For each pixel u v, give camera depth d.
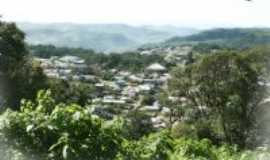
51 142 5.21
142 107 93.00
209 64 49.16
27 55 50.56
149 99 102.00
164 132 5.88
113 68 162.25
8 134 5.17
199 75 50.00
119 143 5.35
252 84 48.44
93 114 5.38
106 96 112.31
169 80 52.56
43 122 5.22
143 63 161.62
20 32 49.47
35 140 5.20
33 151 5.17
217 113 48.41
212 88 48.72
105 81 139.00
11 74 43.69
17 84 43.50
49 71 139.50
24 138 5.18
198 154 6.41
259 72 49.06
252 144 44.22
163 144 5.59
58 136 5.21
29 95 43.62
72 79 130.25
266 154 6.65
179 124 46.25
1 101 41.81
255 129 47.28
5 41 47.47
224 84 48.72
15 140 5.18
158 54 179.38
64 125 5.25
